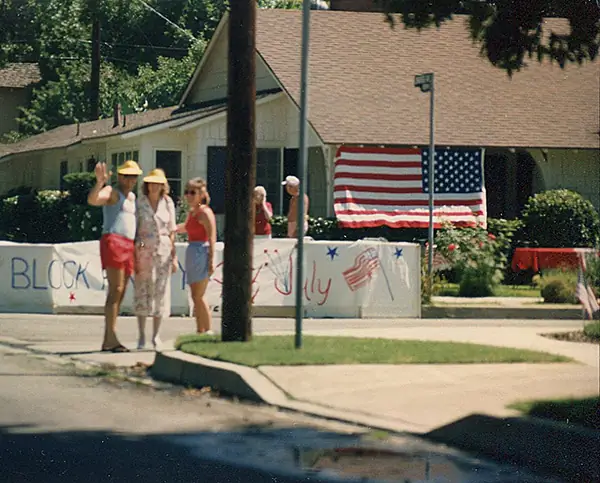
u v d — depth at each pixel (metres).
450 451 9.02
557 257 24.39
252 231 13.64
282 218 27.28
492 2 11.04
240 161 13.43
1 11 55.44
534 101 30.22
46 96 54.81
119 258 14.03
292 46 30.33
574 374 12.22
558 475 8.32
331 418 10.13
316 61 29.86
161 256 14.26
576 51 11.18
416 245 19.59
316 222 26.58
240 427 9.73
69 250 18.66
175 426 9.70
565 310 19.88
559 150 29.20
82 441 9.01
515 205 30.92
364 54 30.61
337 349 13.09
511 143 28.45
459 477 8.11
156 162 30.30
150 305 14.26
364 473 8.16
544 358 13.12
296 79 28.98
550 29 11.52
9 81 56.91
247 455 8.62
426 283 20.27
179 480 7.71
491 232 27.52
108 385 11.87
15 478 7.69
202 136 29.36
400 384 11.52
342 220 26.58
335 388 11.29
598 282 20.36
